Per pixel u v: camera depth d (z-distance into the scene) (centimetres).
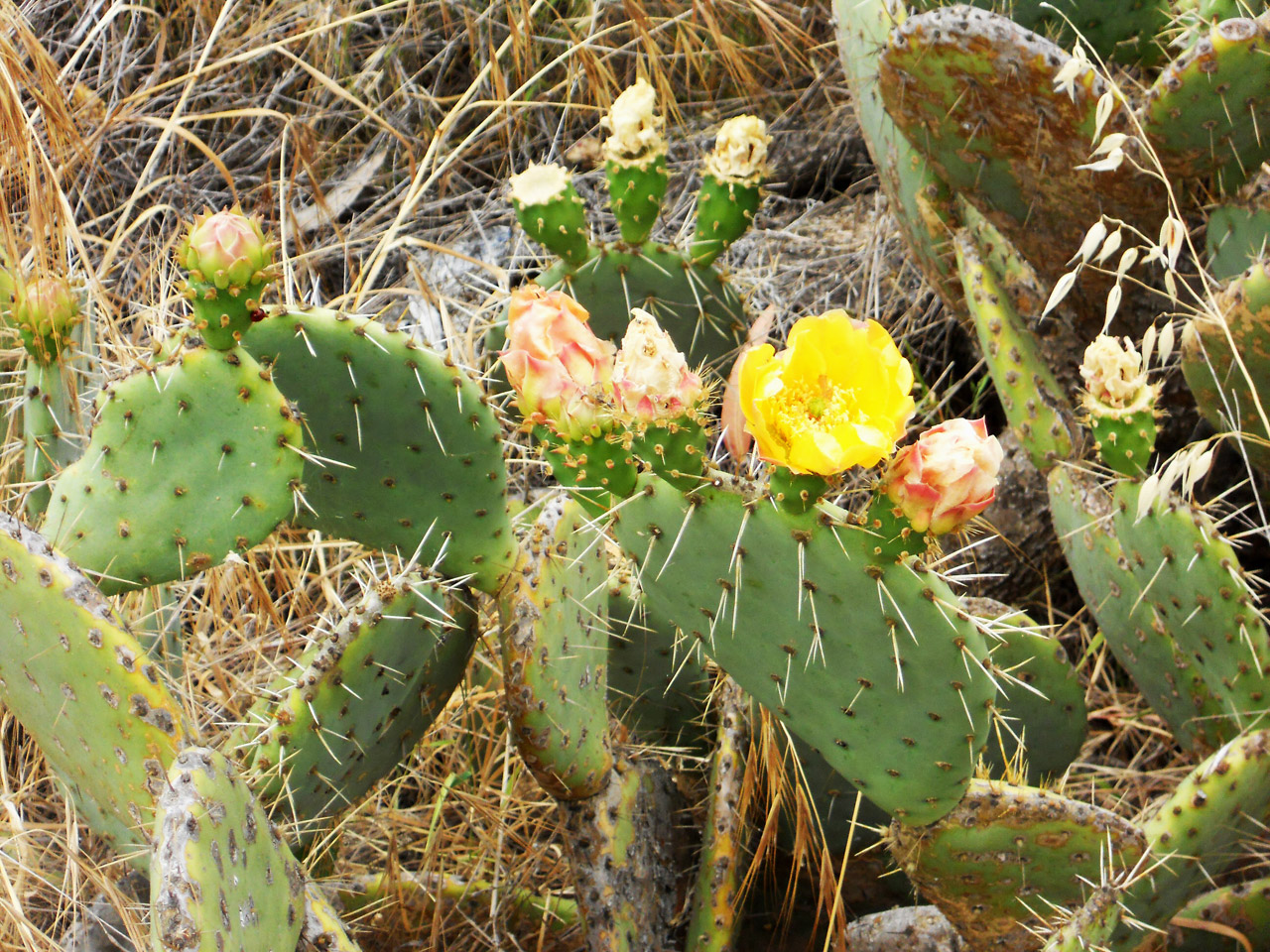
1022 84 180
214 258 163
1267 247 184
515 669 171
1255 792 169
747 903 183
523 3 236
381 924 184
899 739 162
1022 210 189
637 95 190
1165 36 195
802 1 282
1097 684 201
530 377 156
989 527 200
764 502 157
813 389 152
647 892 178
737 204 192
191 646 196
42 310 175
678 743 187
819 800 178
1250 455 187
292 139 254
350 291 221
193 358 165
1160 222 187
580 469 157
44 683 162
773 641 160
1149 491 170
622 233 193
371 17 278
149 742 160
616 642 183
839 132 252
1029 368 188
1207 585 172
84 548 165
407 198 220
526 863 187
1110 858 164
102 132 227
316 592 205
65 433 178
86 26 265
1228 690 175
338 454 174
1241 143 182
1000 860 166
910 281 220
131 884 175
